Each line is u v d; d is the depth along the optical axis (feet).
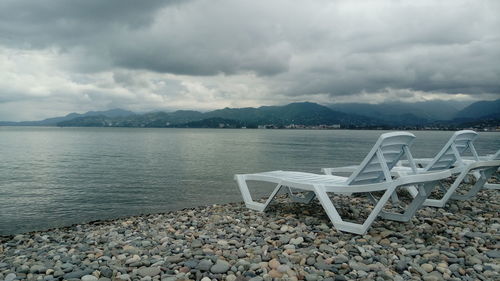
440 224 21.02
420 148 165.89
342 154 129.08
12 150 151.64
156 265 15.12
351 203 28.45
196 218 27.12
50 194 49.65
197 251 16.67
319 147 180.75
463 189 34.91
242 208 29.17
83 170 78.38
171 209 39.14
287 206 28.04
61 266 15.51
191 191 50.80
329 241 18.13
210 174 70.08
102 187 55.11
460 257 15.64
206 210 31.94
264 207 25.93
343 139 318.86
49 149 159.12
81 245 20.30
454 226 20.74
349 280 13.00
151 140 276.21
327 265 14.38
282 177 24.40
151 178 64.54
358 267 14.12
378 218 22.24
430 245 17.25
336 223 19.65
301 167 82.69
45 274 14.93
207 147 179.52
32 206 41.91
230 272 13.88
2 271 15.85
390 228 20.20
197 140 282.15
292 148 171.42
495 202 27.99
